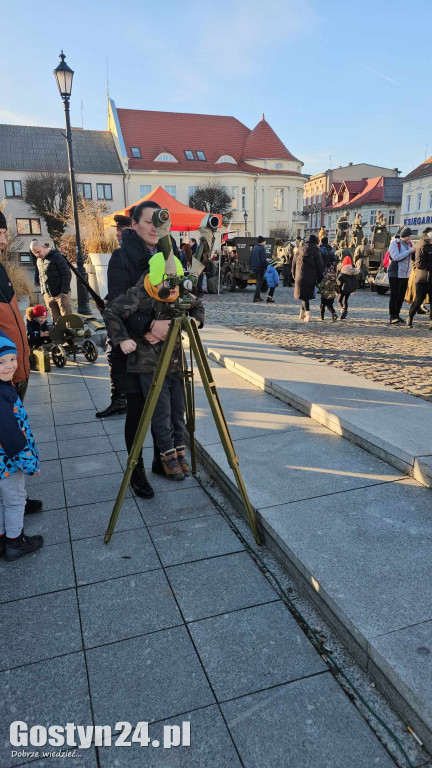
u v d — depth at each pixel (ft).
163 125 157.99
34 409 16.84
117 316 9.36
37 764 5.26
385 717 5.64
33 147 141.08
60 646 6.73
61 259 24.04
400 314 35.06
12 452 8.06
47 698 5.98
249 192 155.43
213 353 21.99
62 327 22.94
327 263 40.91
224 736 5.48
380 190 167.53
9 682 6.20
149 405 8.68
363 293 53.42
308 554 7.73
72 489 11.12
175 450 11.31
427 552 7.73
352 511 8.97
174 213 45.24
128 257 9.52
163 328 9.43
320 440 12.41
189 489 11.10
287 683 6.11
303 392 15.15
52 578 8.13
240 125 165.78
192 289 8.58
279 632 6.92
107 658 6.52
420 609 6.53
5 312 9.45
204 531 9.41
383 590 6.90
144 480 10.73
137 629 7.00
